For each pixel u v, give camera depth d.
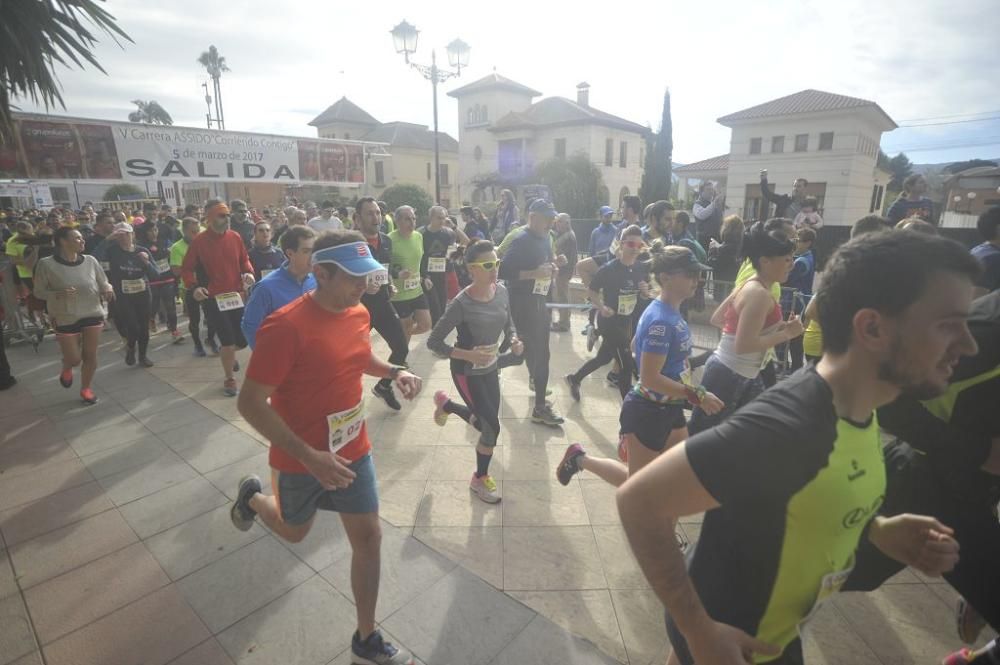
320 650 2.30
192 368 6.43
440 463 3.97
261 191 36.84
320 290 2.02
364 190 50.75
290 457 2.09
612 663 2.21
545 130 40.91
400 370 2.35
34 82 5.44
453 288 8.81
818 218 9.10
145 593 2.65
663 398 2.75
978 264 0.98
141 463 3.99
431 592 2.62
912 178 7.41
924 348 0.97
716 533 1.23
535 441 4.34
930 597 2.59
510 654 2.26
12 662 2.26
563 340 7.58
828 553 1.13
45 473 3.85
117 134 9.53
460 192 48.22
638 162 44.22
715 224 9.15
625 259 4.61
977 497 1.78
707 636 1.11
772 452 1.01
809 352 3.48
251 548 2.99
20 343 7.48
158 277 7.59
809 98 31.59
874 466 1.13
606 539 3.05
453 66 13.61
